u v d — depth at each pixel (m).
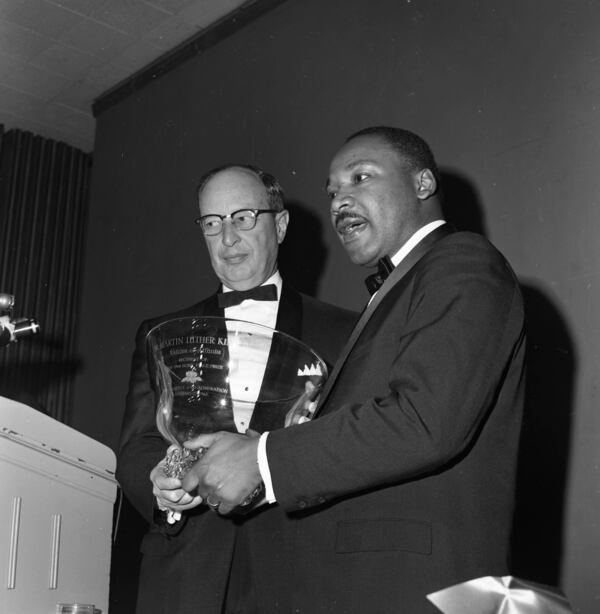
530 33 3.44
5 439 1.58
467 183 3.47
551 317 3.09
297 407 1.54
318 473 1.39
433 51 3.76
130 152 5.25
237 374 1.52
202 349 1.53
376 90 3.95
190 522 1.87
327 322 2.21
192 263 4.67
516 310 1.48
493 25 3.57
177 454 1.56
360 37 4.09
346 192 1.79
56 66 5.26
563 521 2.89
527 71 3.40
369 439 1.37
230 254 2.31
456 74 3.64
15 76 5.34
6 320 2.18
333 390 1.58
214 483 1.43
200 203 2.39
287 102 4.35
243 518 1.82
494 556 1.41
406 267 1.64
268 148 4.38
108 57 5.18
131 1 4.71
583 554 2.82
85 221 5.95
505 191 3.34
